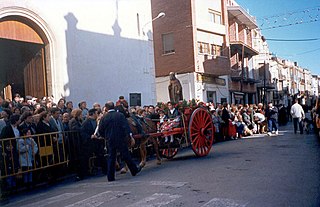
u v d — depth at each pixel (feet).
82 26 50.67
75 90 48.88
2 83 51.06
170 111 36.50
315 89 308.81
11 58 48.85
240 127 64.03
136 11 61.05
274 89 166.30
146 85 62.13
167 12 90.22
